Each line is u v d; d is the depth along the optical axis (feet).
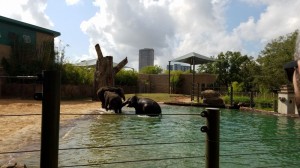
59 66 93.81
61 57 97.81
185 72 140.26
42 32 99.19
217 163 10.70
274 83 89.45
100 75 80.33
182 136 30.58
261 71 103.04
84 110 54.54
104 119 43.27
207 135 10.78
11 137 26.16
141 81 136.46
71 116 44.55
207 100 72.84
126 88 127.54
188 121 42.75
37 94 9.34
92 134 30.50
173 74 133.39
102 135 30.14
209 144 10.71
